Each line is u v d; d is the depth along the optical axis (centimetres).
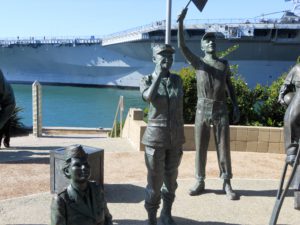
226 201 671
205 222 583
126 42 4478
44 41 5100
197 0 616
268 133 1007
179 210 627
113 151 1031
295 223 586
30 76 5684
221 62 687
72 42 5022
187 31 3884
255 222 587
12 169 858
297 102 597
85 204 332
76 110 3025
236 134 1020
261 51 4044
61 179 645
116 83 5153
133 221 580
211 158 955
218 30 3719
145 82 515
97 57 5066
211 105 681
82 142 1200
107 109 3084
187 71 1138
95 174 649
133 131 1141
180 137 522
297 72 637
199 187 699
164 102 504
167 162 532
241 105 1128
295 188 639
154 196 524
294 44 3919
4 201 651
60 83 5553
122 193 704
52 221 328
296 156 541
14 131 1555
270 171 862
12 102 952
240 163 918
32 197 669
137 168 872
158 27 3759
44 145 1159
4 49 5422
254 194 709
